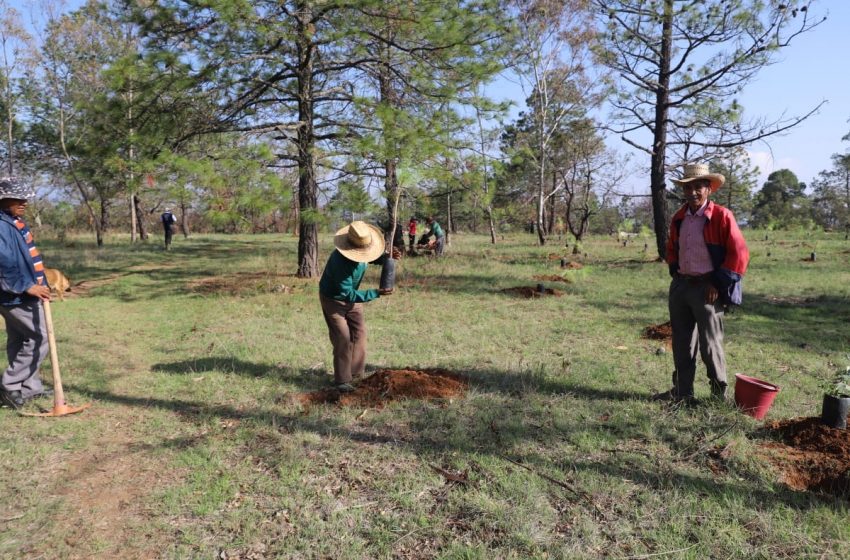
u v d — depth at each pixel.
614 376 5.36
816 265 13.98
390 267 4.91
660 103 14.90
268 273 13.15
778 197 58.97
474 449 3.83
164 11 9.78
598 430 4.14
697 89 14.55
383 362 5.97
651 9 13.97
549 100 22.69
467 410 4.53
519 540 2.82
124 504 3.27
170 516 3.13
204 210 8.99
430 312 8.65
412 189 10.46
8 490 3.42
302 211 9.66
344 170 10.18
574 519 3.01
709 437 3.92
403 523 2.99
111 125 10.54
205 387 5.22
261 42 10.21
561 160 28.95
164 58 9.58
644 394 4.89
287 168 11.09
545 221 32.47
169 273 13.84
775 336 6.89
